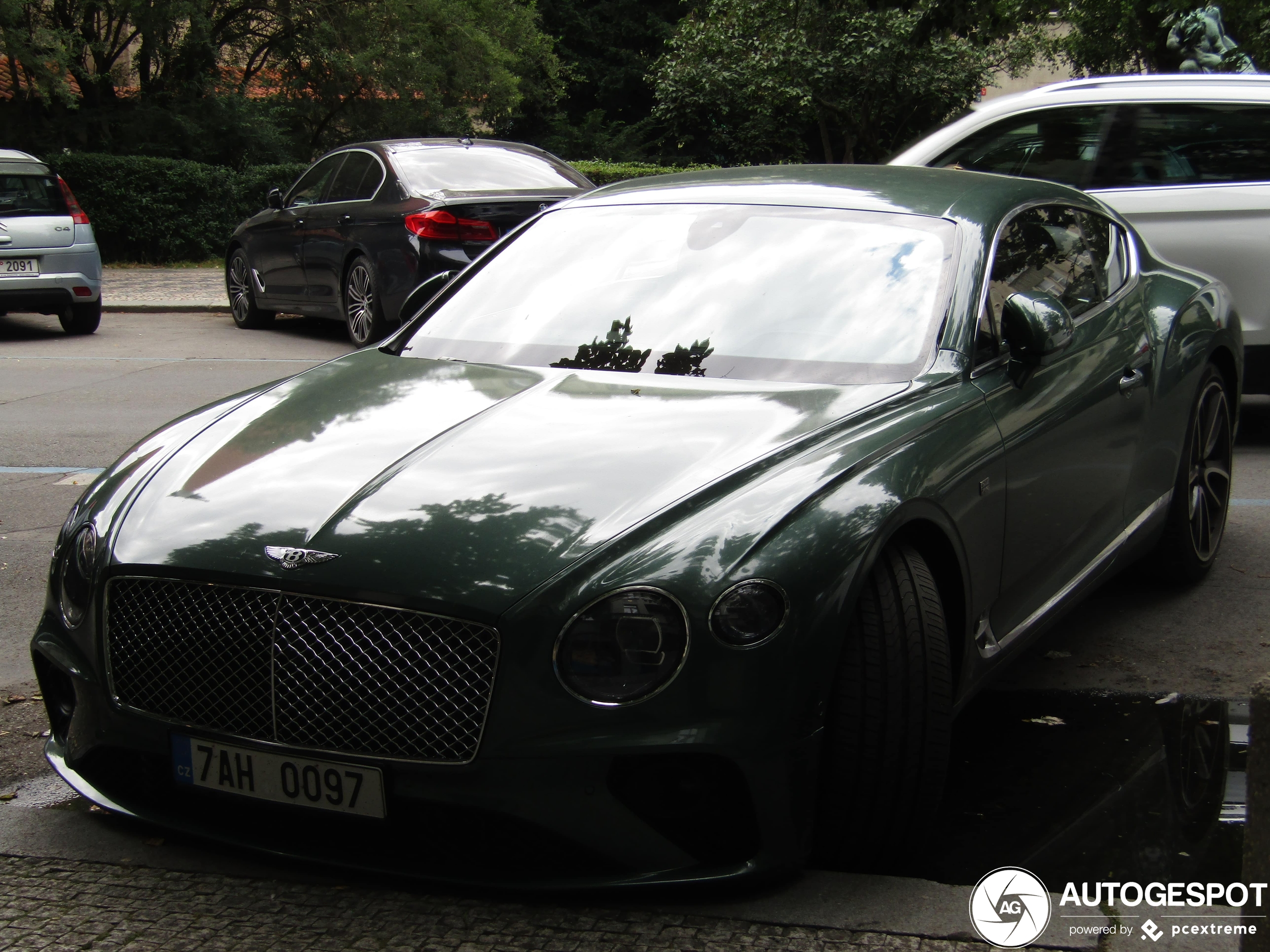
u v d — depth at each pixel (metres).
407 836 2.67
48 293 12.66
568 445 2.94
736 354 3.48
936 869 2.87
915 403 3.15
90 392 9.65
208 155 26.11
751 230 3.94
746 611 2.47
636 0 45.03
